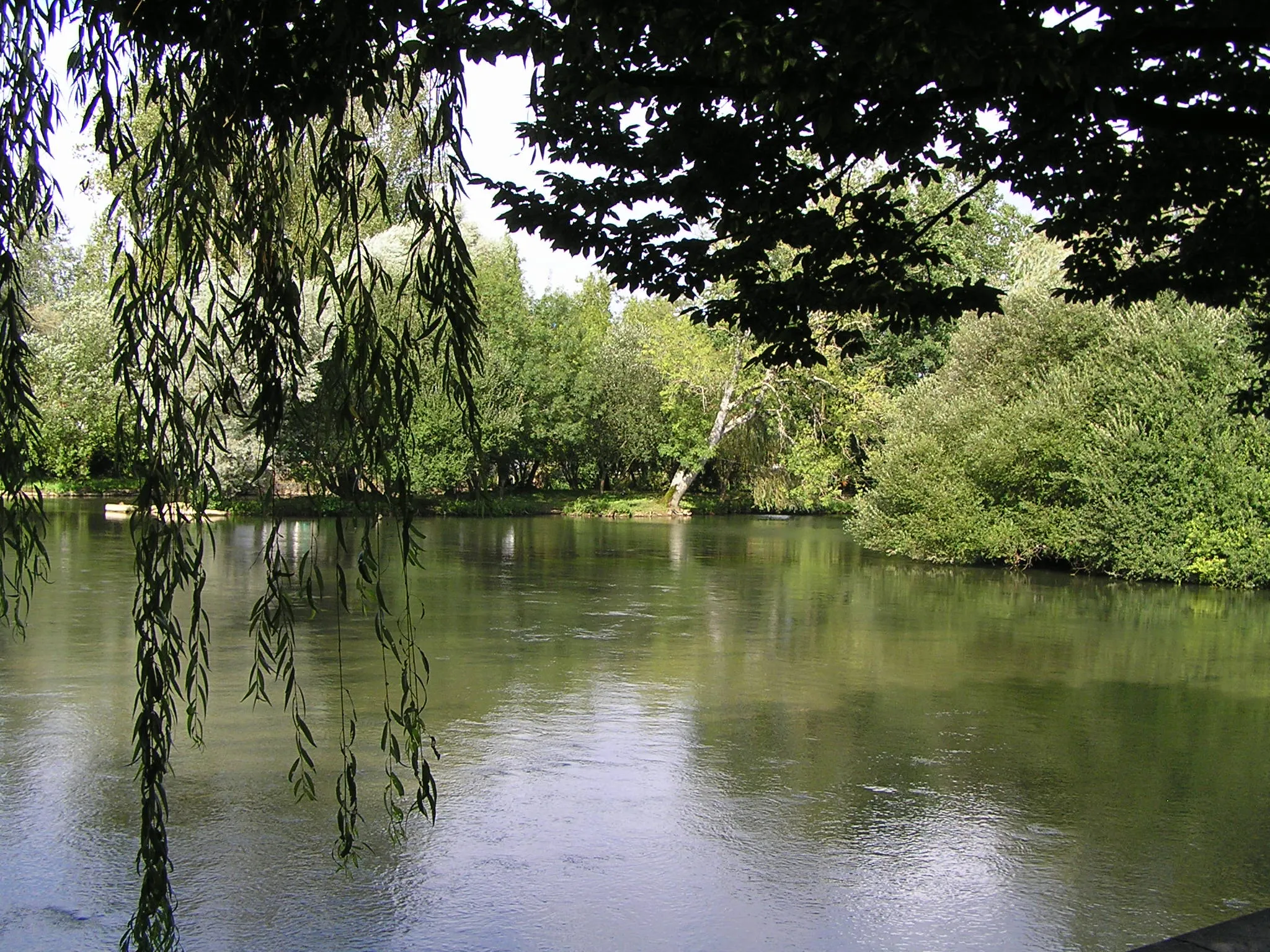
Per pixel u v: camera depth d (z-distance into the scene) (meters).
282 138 3.26
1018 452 22.83
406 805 6.58
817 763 7.70
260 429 3.36
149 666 3.19
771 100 4.63
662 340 41.31
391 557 21.02
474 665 10.88
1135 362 21.86
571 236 6.66
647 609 15.41
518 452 41.00
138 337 3.22
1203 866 5.86
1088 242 7.20
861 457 41.66
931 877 5.68
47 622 12.53
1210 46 4.94
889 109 5.42
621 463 46.59
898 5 3.63
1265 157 6.05
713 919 5.14
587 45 4.68
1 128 3.14
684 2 4.17
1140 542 20.47
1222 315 20.56
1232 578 19.55
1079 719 9.23
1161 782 7.38
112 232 3.28
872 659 11.88
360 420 3.32
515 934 4.93
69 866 5.52
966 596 17.81
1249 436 20.27
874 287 6.66
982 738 8.52
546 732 8.38
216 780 6.93
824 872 5.71
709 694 9.91
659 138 5.96
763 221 6.47
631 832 6.25
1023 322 25.47
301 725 3.59
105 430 31.52
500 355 38.94
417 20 3.49
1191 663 11.97
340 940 4.83
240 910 5.11
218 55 3.12
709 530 33.94
